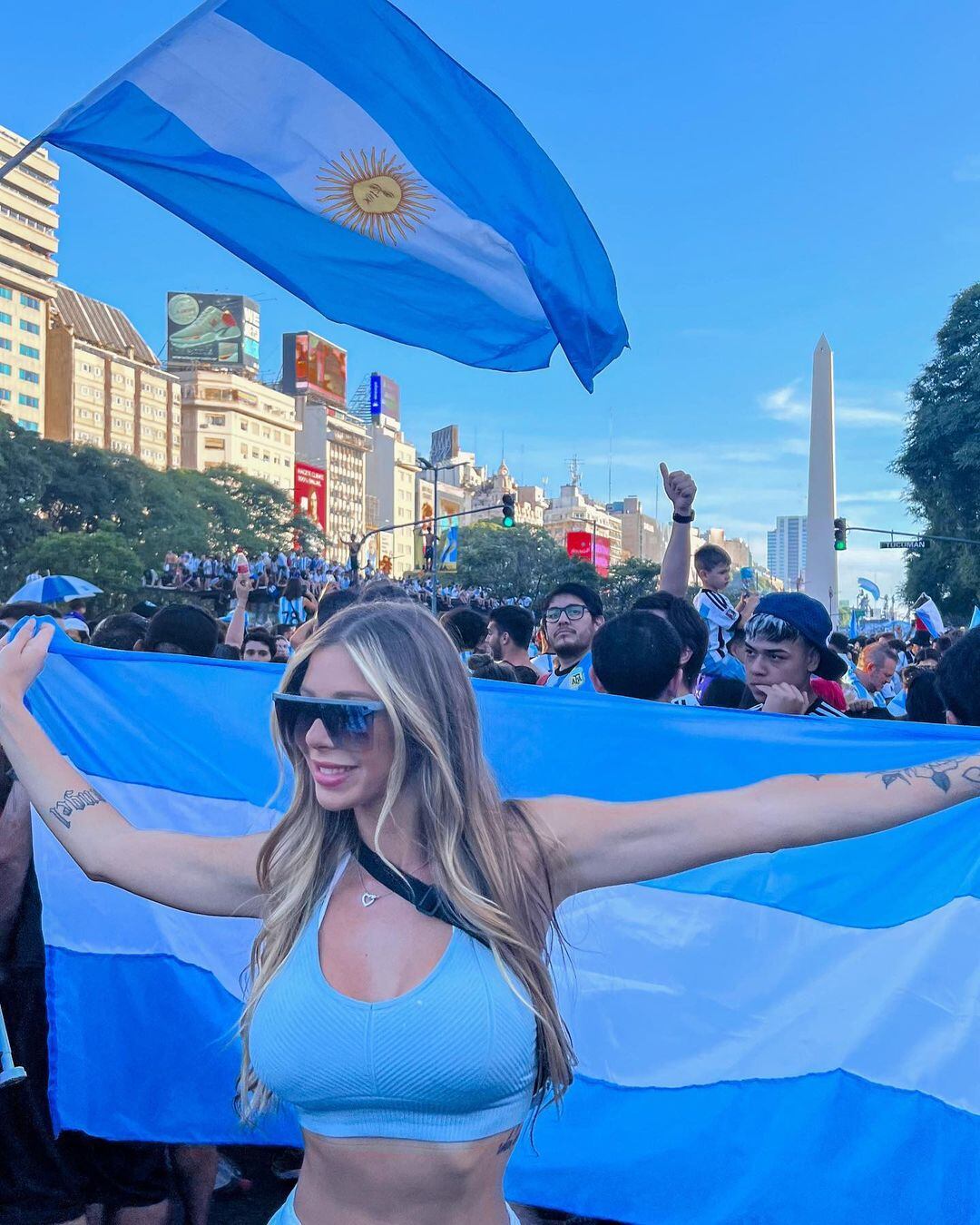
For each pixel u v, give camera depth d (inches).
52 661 120.4
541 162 135.0
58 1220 114.5
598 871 69.0
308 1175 66.9
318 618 171.0
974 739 99.8
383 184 136.6
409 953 64.8
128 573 2704.2
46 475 2748.5
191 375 5880.9
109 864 75.6
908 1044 103.3
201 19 126.6
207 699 119.0
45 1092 115.0
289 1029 64.3
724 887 107.4
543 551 4803.2
